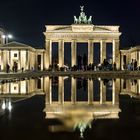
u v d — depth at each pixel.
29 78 88.12
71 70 141.25
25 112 25.94
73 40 166.50
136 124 20.67
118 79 80.25
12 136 17.53
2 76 87.44
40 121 21.88
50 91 49.94
